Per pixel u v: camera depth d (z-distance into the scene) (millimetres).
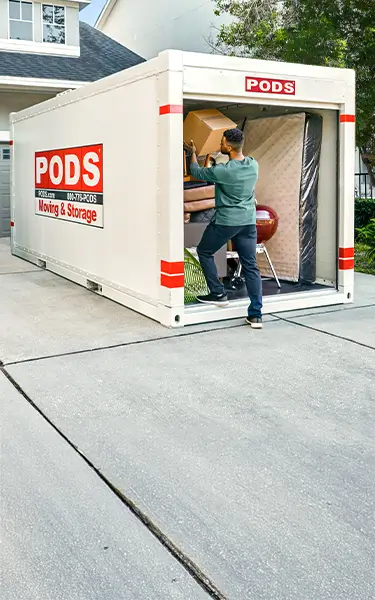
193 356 5203
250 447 3557
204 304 6414
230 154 5945
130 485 3143
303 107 6625
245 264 6004
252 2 14492
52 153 8953
